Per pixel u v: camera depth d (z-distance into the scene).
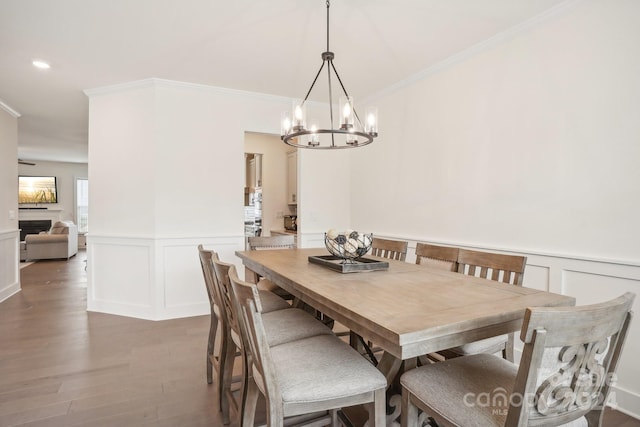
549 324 0.89
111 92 3.66
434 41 2.68
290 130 2.23
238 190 3.88
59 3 2.15
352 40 2.67
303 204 4.27
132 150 3.59
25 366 2.47
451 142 3.01
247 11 2.27
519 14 2.30
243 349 1.49
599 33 2.02
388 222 3.81
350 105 2.04
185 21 2.38
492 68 2.66
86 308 3.90
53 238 7.22
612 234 1.98
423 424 1.54
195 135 3.67
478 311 1.24
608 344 1.04
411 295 1.46
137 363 2.53
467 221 2.87
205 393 2.13
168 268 3.57
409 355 1.04
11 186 4.41
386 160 3.83
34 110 4.40
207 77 3.42
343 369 1.31
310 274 1.91
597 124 2.04
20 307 3.92
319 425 1.59
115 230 3.69
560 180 2.22
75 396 2.08
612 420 1.89
